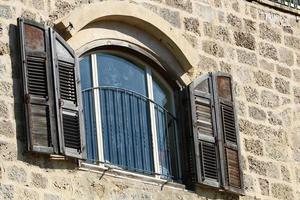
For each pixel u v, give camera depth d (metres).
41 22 23.58
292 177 26.23
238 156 25.44
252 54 26.58
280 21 27.33
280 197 25.92
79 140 23.17
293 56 27.25
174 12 25.59
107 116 24.16
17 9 23.30
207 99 25.34
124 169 24.05
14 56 22.95
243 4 26.81
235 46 26.38
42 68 23.06
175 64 25.39
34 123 22.70
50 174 22.77
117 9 24.56
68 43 23.83
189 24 25.75
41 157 22.72
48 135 22.80
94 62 24.31
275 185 25.92
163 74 25.25
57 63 23.28
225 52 26.16
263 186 25.75
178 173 24.89
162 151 24.77
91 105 24.02
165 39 25.25
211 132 25.19
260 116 26.23
